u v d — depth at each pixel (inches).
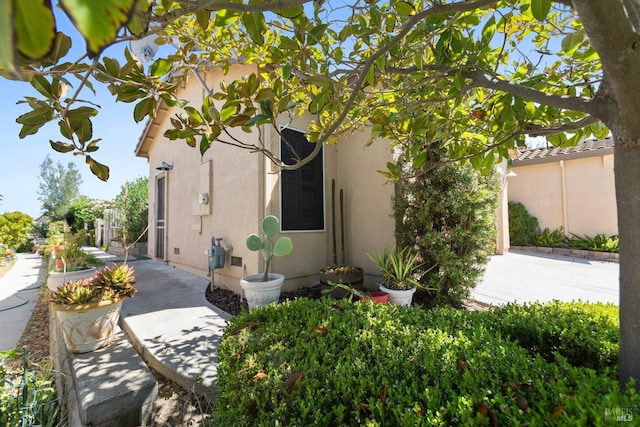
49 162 1130.0
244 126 57.4
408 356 64.9
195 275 251.1
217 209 228.4
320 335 75.9
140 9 28.9
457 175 166.2
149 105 57.7
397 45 73.1
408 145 95.6
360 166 223.0
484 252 172.7
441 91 92.4
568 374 52.6
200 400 91.3
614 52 38.9
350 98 63.5
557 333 76.2
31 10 16.3
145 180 490.9
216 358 108.5
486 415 42.6
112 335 123.8
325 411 49.6
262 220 189.9
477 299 185.2
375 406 47.7
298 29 65.7
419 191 176.1
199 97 250.5
